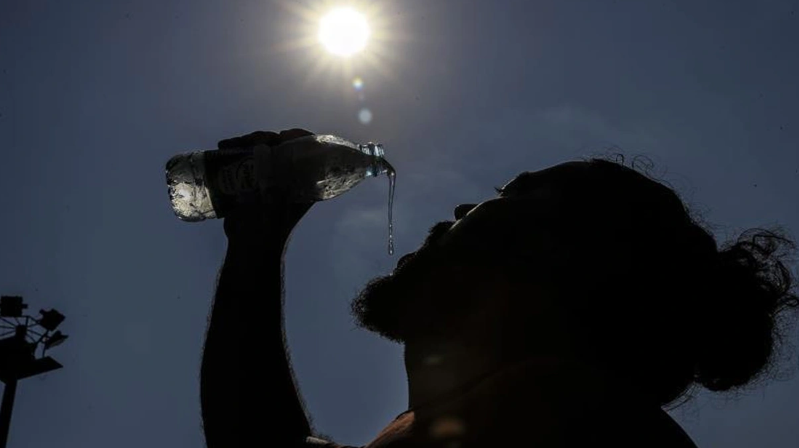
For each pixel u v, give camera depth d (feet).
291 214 6.88
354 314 5.56
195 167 7.22
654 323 4.52
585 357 4.39
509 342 4.46
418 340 4.84
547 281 4.49
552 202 4.66
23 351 22.24
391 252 8.88
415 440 3.76
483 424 3.65
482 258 4.65
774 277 5.50
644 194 4.79
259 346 6.14
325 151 7.58
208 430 6.01
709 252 4.87
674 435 3.67
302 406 6.14
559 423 3.52
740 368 4.83
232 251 6.56
